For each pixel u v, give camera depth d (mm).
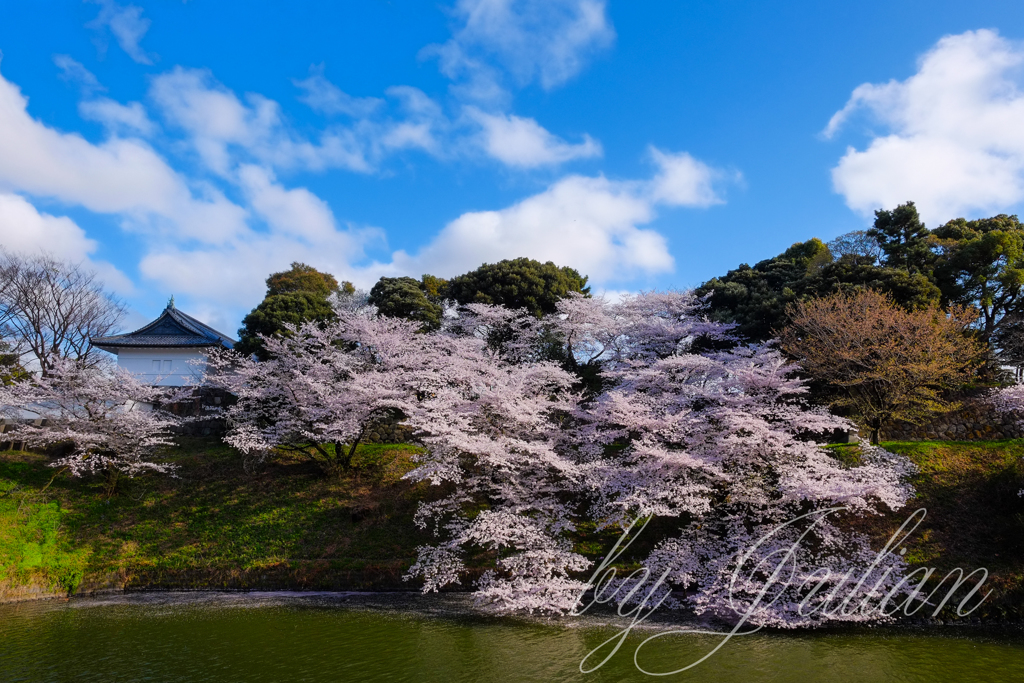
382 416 21500
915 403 18641
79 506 19328
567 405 18406
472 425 17062
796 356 20172
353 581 16109
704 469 14328
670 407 16938
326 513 18781
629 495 14039
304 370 21891
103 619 13484
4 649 11352
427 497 19078
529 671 10047
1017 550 13961
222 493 20156
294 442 21094
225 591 16109
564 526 14945
